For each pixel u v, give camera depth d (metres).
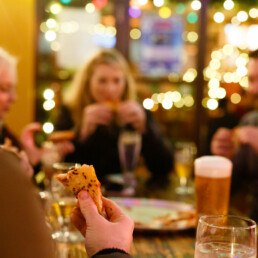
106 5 3.61
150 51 3.73
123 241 0.76
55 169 1.25
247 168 2.45
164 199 1.72
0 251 0.55
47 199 1.16
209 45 3.89
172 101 3.80
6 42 3.16
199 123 3.76
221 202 1.21
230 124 3.53
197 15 3.69
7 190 0.56
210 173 1.19
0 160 0.58
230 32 3.90
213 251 0.80
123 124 2.71
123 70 2.91
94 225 0.77
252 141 2.18
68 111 2.94
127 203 1.53
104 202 0.84
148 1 3.67
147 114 2.84
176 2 3.69
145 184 2.03
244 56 3.92
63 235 1.20
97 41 3.60
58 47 3.52
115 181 2.02
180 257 1.08
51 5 3.37
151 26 3.70
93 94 2.87
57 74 3.53
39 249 0.57
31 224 0.57
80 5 3.53
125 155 1.98
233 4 3.65
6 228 0.55
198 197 1.23
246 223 0.84
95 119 2.67
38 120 3.44
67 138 2.34
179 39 3.74
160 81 3.78
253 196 2.44
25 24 3.17
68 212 1.22
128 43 3.67
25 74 3.20
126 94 2.96
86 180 0.80
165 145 2.76
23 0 3.15
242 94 3.88
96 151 2.68
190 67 3.77
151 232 1.24
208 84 3.78
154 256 1.08
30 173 1.20
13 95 2.15
